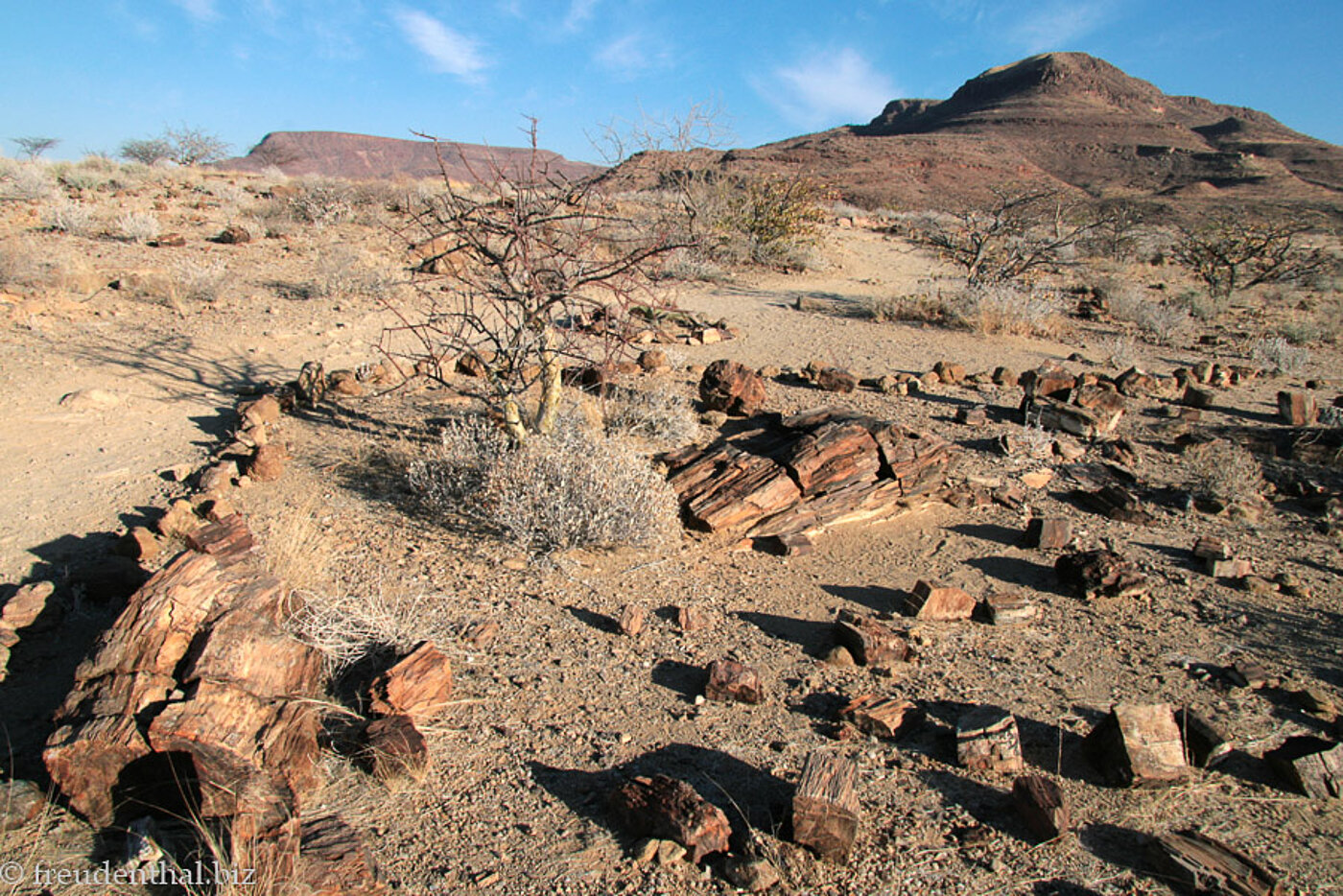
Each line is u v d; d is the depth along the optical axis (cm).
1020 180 9838
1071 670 448
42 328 960
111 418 739
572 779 341
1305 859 313
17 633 420
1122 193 8856
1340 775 354
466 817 315
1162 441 866
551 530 543
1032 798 321
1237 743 385
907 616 498
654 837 304
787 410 875
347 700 373
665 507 572
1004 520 657
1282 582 553
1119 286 1833
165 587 341
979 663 450
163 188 2156
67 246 1363
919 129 17400
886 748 370
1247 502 694
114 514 565
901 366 1126
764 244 2016
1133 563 572
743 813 322
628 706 394
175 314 1092
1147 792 348
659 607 494
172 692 309
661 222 1309
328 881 268
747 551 580
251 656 333
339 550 530
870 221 3681
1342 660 464
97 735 288
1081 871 301
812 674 430
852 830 296
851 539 612
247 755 296
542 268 605
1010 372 1061
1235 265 2038
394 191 2164
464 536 563
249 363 944
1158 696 423
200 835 284
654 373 982
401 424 767
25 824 299
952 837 317
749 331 1297
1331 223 4394
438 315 649
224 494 604
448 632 444
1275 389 1146
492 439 643
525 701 392
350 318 1142
